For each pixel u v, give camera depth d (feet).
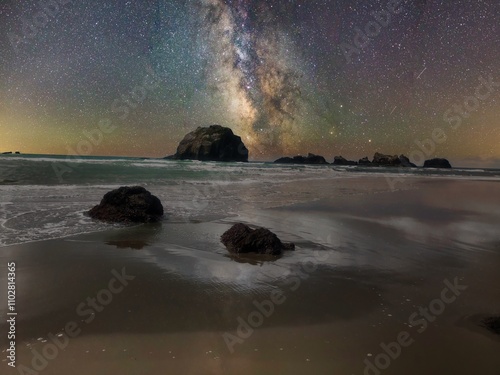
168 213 36.50
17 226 27.86
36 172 76.02
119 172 87.92
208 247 24.26
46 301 14.60
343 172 143.23
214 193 54.95
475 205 49.78
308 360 11.03
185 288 16.75
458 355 11.62
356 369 10.65
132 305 14.57
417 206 46.75
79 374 9.79
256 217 35.76
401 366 10.87
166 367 10.30
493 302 16.11
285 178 94.53
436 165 299.79
